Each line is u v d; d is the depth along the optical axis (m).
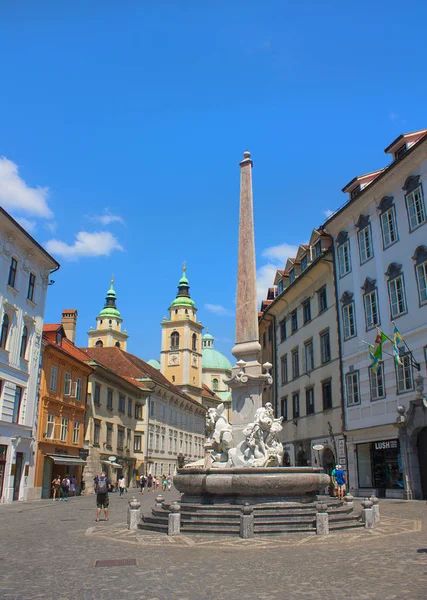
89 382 49.16
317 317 37.78
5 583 8.97
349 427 31.97
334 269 35.28
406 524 15.67
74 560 11.17
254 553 11.41
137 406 64.88
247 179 22.20
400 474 27.33
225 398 131.62
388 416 28.39
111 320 127.06
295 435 40.31
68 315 55.75
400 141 30.22
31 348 36.03
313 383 37.66
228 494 16.11
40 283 37.78
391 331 28.83
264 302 51.31
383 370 29.22
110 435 54.44
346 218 34.19
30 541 14.43
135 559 11.08
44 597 7.96
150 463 67.69
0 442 31.50
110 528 17.12
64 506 29.55
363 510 15.41
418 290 27.05
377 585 8.22
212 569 9.86
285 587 8.33
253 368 19.20
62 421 41.84
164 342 115.69
